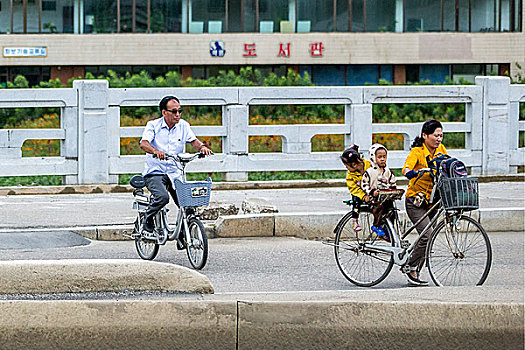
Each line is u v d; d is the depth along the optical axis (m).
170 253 17.34
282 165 26.61
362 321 10.36
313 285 14.23
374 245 14.11
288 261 16.34
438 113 38.09
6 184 27.45
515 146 28.14
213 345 10.20
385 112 37.81
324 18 65.81
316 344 10.30
